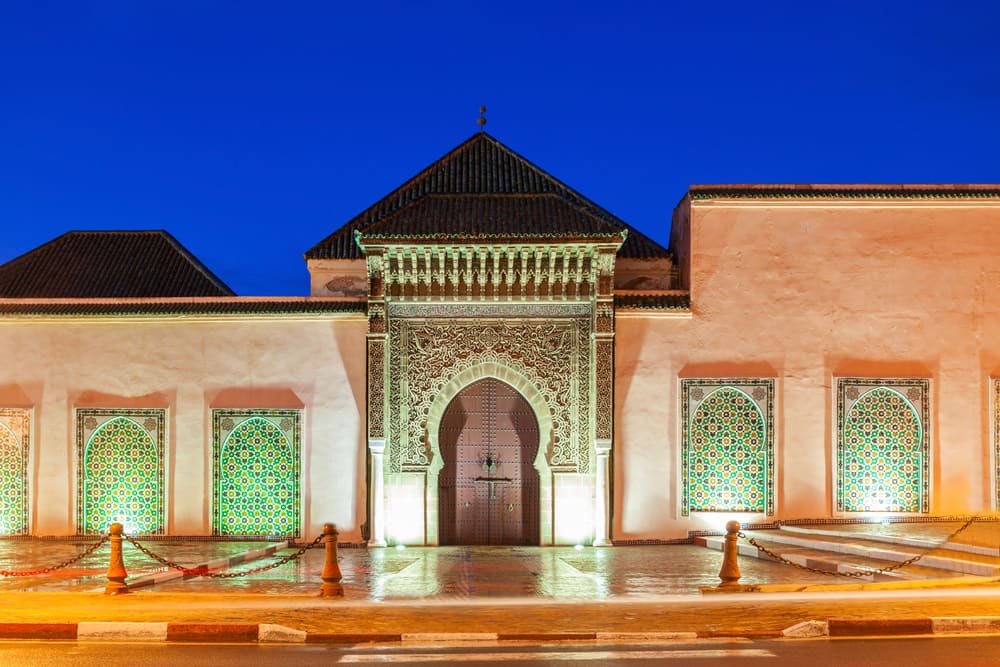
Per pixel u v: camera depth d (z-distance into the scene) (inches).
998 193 690.2
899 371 688.4
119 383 707.4
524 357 687.7
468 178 794.2
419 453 684.1
